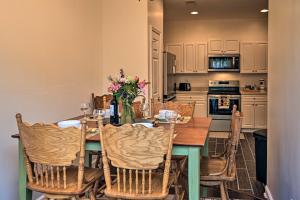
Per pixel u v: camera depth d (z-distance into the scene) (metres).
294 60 2.31
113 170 2.66
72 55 4.18
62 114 3.94
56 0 3.76
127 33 5.03
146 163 2.08
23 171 2.39
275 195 3.12
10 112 2.98
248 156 5.29
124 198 2.14
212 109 7.70
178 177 3.02
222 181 2.56
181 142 2.16
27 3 3.21
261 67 7.84
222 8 6.67
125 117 2.69
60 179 2.35
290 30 2.45
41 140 2.16
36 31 3.38
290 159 2.46
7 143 2.94
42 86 3.50
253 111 7.52
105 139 2.12
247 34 7.93
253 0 5.97
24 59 3.18
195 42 8.12
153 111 3.59
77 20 4.30
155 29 5.43
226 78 8.30
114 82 2.69
